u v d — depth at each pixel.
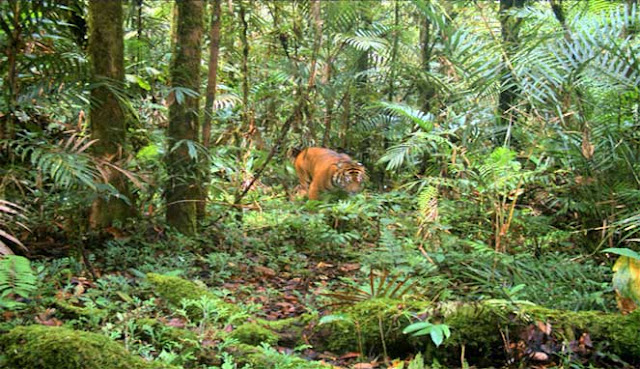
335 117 9.80
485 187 5.56
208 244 5.73
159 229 5.63
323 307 3.70
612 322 3.36
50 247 5.06
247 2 8.98
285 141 9.45
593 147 5.21
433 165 7.50
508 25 7.16
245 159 8.10
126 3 8.73
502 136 6.88
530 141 6.00
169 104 5.54
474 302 3.43
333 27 9.09
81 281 4.21
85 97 5.19
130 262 4.86
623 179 5.28
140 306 3.76
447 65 7.96
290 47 10.68
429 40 10.80
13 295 3.28
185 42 5.63
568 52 5.61
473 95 6.37
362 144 10.18
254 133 8.52
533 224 5.91
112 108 5.36
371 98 9.71
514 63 5.87
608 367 3.27
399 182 8.98
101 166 4.82
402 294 3.78
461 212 6.38
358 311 3.50
